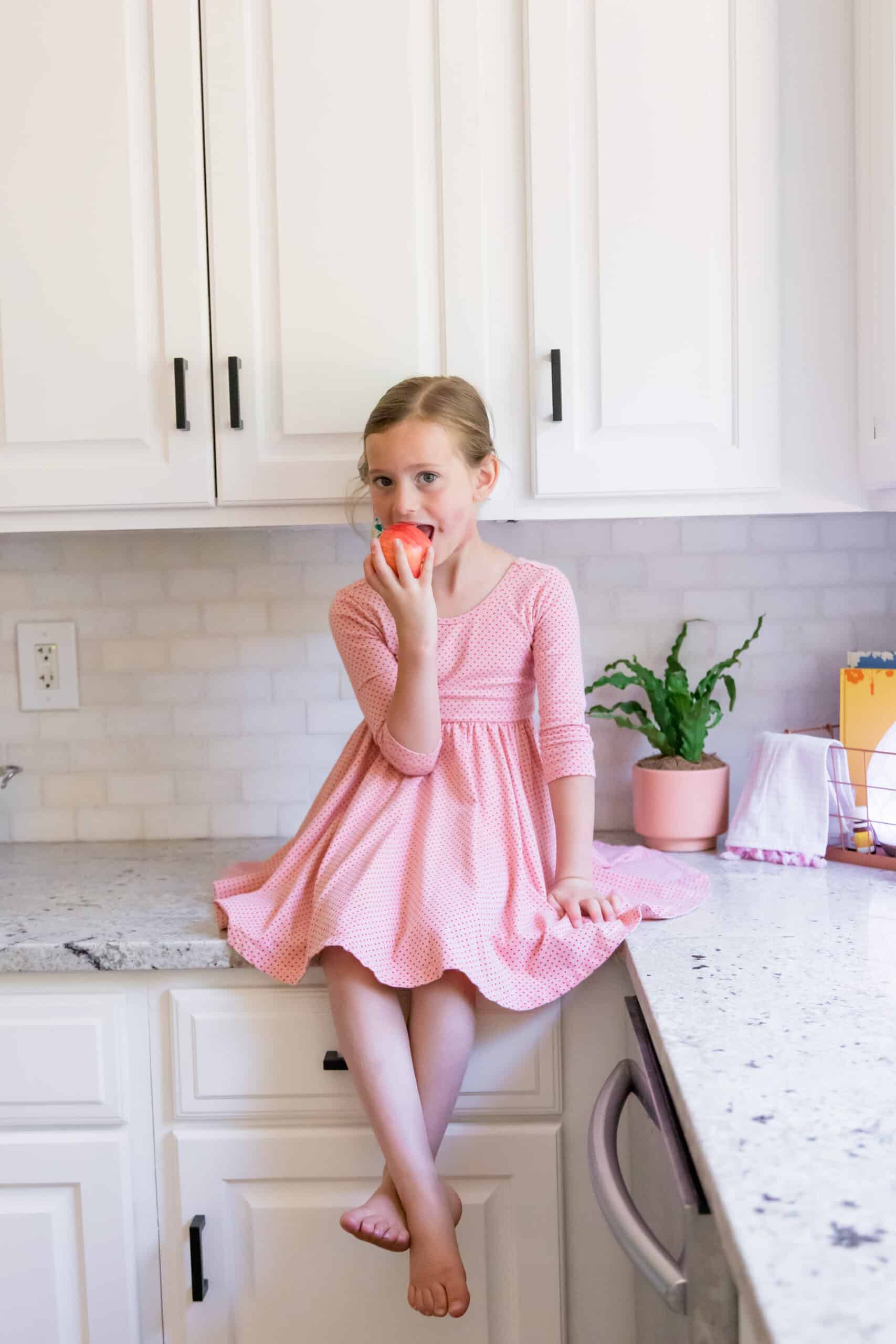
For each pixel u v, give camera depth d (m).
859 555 1.62
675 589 1.63
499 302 1.32
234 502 1.35
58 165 1.32
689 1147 0.77
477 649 1.30
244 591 1.66
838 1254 0.56
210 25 1.31
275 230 1.32
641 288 1.31
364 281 1.32
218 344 1.33
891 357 1.22
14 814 1.69
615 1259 1.21
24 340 1.34
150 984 1.21
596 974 1.19
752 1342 0.67
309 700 1.66
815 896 1.26
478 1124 1.20
